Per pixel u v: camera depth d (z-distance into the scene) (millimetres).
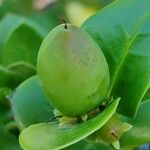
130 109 213
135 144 224
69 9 406
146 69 211
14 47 278
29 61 279
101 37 218
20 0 403
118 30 218
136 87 211
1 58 286
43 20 384
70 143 187
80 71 192
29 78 247
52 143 191
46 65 192
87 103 197
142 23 217
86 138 214
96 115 201
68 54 190
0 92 263
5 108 262
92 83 194
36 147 193
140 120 224
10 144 249
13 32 276
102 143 220
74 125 200
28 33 276
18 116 235
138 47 214
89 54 192
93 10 406
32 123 233
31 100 237
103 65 196
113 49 216
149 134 224
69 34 190
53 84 193
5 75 263
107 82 199
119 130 207
